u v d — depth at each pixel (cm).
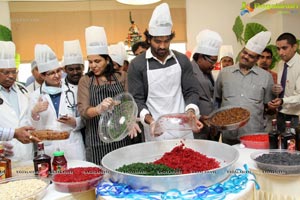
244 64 228
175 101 198
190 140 174
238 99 229
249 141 189
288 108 248
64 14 532
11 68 192
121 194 122
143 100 199
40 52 212
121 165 154
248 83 228
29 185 128
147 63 195
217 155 162
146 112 187
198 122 168
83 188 130
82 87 194
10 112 198
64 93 216
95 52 190
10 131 155
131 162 159
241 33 534
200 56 251
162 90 196
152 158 165
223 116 200
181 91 204
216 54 245
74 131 210
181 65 198
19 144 194
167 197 116
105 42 196
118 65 305
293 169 145
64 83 225
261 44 221
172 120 165
